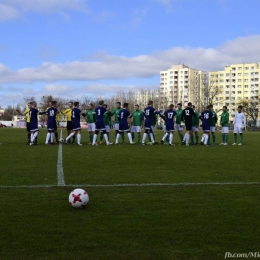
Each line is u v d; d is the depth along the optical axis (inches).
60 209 247.3
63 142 927.7
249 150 738.2
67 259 165.8
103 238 191.8
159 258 167.6
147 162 507.5
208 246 182.4
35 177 370.3
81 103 3973.9
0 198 276.4
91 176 380.2
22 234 197.2
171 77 6259.8
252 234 200.4
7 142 951.0
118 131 904.9
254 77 5472.4
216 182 351.9
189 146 844.0
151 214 237.0
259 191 312.0
